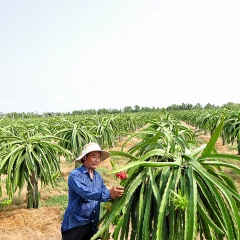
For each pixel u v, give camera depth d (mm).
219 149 13703
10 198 4781
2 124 13539
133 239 2289
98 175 2930
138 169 2365
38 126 10234
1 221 5059
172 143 2486
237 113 10195
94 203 2842
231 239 1915
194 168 2125
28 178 5266
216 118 13117
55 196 6453
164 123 6059
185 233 1902
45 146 5391
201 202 2102
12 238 4453
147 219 2068
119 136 17344
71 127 8508
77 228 2783
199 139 17812
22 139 5328
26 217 5195
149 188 2186
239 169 2127
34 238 4516
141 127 29453
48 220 5129
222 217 2125
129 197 2152
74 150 7727
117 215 2307
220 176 2332
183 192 2045
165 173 2203
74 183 2691
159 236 1908
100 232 2100
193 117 26516
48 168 5121
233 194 2105
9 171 4820
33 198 5641
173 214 2031
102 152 2861
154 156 2588
